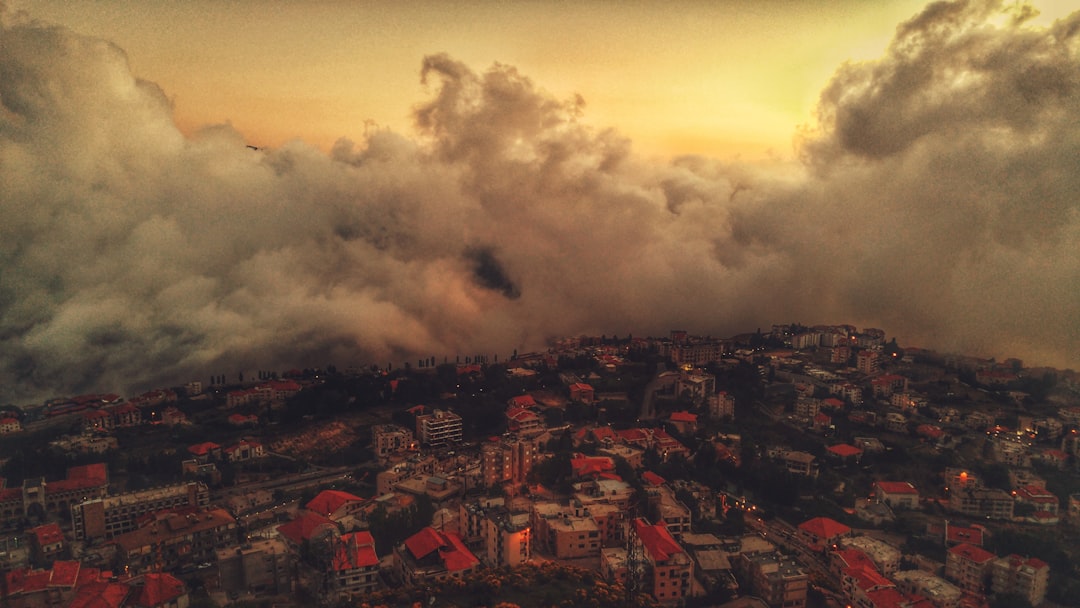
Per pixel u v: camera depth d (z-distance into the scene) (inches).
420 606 5954.7
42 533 7613.2
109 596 6003.9
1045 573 7091.5
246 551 6766.7
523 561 7071.9
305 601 6451.8
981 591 7126.0
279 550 6820.9
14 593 6245.1
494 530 7268.7
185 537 7416.3
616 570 6761.8
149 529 7421.3
